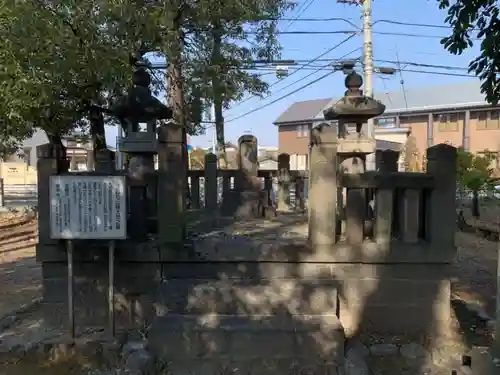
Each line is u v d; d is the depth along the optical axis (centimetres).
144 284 527
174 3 798
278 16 1088
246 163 855
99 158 755
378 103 582
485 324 536
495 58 561
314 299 485
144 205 538
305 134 3822
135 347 470
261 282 511
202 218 805
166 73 1048
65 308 530
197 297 485
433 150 517
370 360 466
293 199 1096
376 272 520
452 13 575
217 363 453
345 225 556
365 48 1514
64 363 466
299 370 450
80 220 470
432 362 465
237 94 1084
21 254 1158
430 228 520
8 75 529
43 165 524
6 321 546
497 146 2927
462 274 877
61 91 674
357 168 607
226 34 1016
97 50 589
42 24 516
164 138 517
